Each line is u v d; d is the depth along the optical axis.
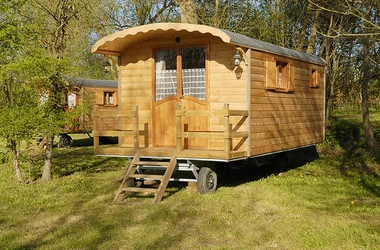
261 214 7.00
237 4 18.44
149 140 9.88
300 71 11.51
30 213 7.38
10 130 8.98
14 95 9.60
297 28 18.06
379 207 7.32
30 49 9.92
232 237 5.89
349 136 15.77
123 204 7.91
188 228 6.33
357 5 13.23
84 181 10.28
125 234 6.12
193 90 9.45
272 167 11.91
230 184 9.95
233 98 9.05
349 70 19.73
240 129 8.98
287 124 10.67
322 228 6.12
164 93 9.78
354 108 21.25
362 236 5.73
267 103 9.62
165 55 9.75
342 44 17.42
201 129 9.33
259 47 9.18
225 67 9.12
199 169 8.83
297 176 10.85
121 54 10.21
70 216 7.14
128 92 10.15
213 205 7.63
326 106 17.61
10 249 5.59
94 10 16.14
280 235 5.89
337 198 8.13
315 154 14.54
